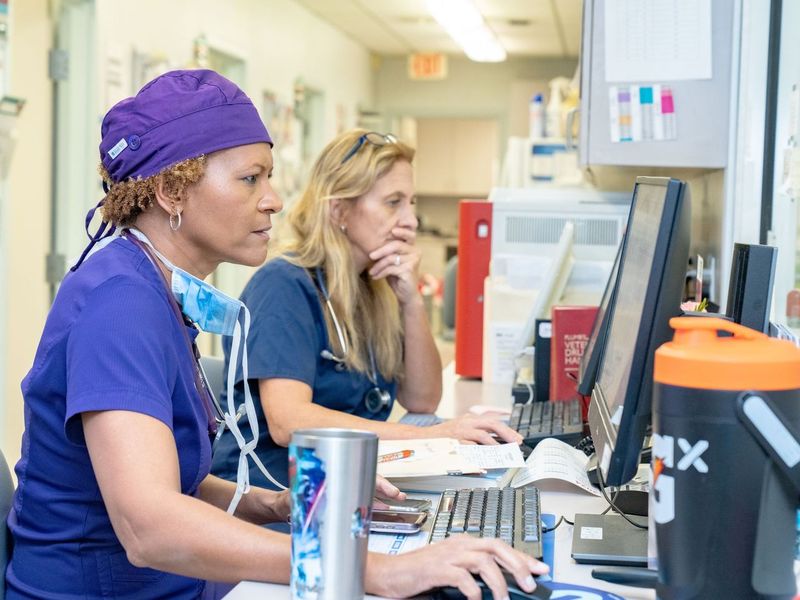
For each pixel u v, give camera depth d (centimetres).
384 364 209
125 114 119
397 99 1073
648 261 104
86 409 103
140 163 118
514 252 279
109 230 126
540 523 117
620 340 119
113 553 116
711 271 231
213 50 604
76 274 116
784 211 202
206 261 126
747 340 85
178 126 118
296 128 776
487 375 278
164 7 512
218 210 121
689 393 83
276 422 174
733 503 82
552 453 153
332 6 784
